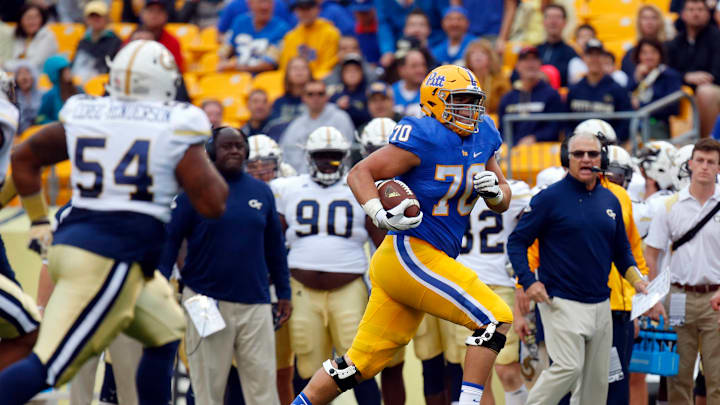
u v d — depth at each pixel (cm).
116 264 1509
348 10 4522
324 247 2420
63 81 3866
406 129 1703
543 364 2283
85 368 2319
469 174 1731
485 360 1684
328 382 1778
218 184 1572
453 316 1716
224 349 2192
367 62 4306
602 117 3153
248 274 2192
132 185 1522
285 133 3406
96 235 1510
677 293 2361
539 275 2184
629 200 2273
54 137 1581
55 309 1487
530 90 3366
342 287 2419
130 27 4797
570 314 2111
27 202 1612
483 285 1725
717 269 2317
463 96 1717
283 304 2320
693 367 2384
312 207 2442
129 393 2228
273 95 4178
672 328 2372
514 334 2455
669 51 3641
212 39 4725
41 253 1636
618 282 2236
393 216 1617
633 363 2364
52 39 4522
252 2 4375
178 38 4712
